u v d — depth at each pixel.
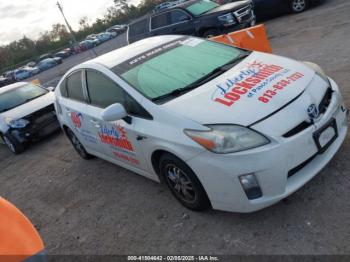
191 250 3.24
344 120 3.58
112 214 4.26
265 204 2.99
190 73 3.96
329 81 3.79
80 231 4.17
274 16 13.79
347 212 3.06
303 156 3.03
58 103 5.73
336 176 3.51
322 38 8.55
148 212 4.03
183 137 3.20
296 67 3.74
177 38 4.76
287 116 3.05
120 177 5.09
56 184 5.70
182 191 3.65
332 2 12.28
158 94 3.71
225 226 3.37
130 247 3.58
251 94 3.29
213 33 10.95
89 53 38.69
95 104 4.61
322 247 2.80
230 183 3.01
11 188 6.27
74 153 6.82
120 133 4.07
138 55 4.39
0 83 42.47
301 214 3.20
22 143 7.97
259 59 4.05
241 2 11.44
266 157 2.87
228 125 3.04
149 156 3.75
